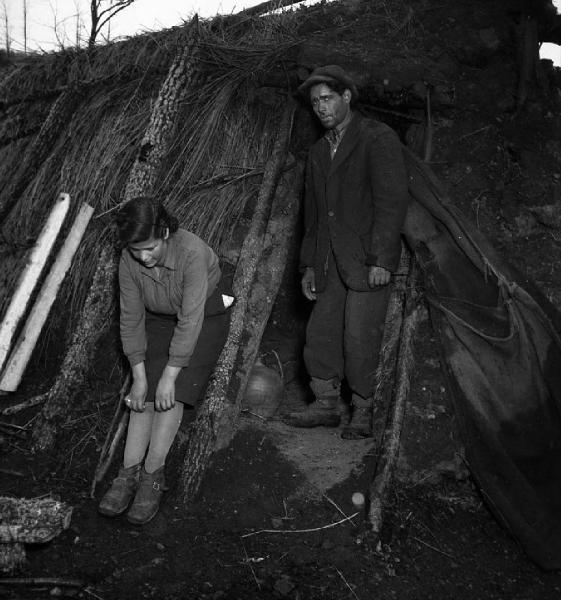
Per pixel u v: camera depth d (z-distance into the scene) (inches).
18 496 133.3
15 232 187.6
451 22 175.6
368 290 150.1
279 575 122.0
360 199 151.7
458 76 169.9
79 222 174.6
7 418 157.2
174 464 145.7
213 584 117.8
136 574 117.3
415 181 155.3
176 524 131.0
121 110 187.9
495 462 143.6
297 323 202.2
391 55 165.9
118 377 162.2
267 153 183.3
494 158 166.2
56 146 192.7
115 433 146.0
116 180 181.2
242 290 165.6
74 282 174.7
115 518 130.3
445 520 142.8
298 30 186.7
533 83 172.9
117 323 166.1
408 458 148.9
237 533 130.9
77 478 141.3
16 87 214.4
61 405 153.3
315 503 139.6
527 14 173.6
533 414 146.8
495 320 148.6
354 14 185.3
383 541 132.6
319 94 148.2
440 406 151.6
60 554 119.3
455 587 127.8
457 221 152.2
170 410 131.1
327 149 155.5
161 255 121.8
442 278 152.6
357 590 121.4
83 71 197.6
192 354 130.3
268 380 165.2
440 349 151.1
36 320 167.2
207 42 184.1
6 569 112.3
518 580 133.3
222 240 176.6
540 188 164.7
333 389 162.6
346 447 154.7
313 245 161.6
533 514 139.6
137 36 195.5
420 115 169.0
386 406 154.9
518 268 157.8
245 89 184.2
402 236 160.6
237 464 145.7
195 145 180.7
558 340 147.7
